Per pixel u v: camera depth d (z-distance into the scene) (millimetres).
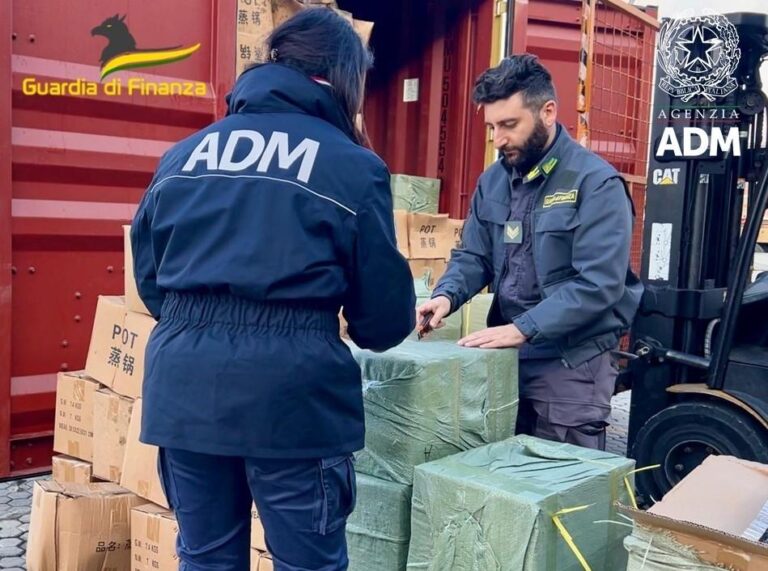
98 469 2766
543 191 2307
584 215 2207
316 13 1718
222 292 1550
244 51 3736
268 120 1619
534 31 4848
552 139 2307
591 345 2330
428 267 4137
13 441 3324
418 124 4859
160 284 1622
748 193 3086
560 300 2170
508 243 2393
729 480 1696
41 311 3354
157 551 2395
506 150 2301
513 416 2203
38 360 3359
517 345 2189
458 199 4578
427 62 4777
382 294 1627
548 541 1651
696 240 3002
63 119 3307
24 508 3068
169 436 1550
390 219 1624
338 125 1691
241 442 1504
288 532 1578
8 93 3100
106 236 3475
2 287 3174
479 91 2275
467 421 2033
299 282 1531
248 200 1539
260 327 1534
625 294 2328
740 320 2996
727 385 2838
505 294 2418
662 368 3070
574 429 2342
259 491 1581
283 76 1646
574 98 5000
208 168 1596
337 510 1627
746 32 2857
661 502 1570
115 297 2900
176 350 1563
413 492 1850
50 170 3289
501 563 1671
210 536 1666
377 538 1955
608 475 1832
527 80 2211
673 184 3021
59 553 2451
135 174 3518
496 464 1874
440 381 1952
